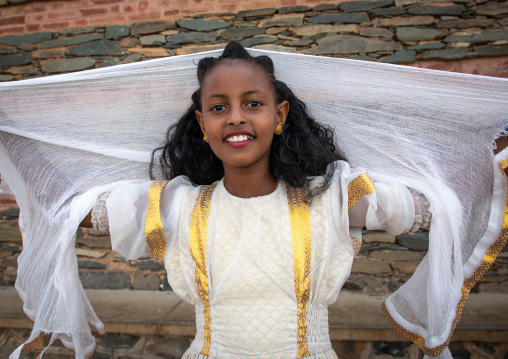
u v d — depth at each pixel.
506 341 2.08
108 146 1.63
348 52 2.88
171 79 1.61
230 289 1.29
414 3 2.83
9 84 1.53
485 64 2.78
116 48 3.09
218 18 3.01
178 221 1.41
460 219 1.38
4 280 3.10
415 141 1.51
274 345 1.26
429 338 1.38
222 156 1.30
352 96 1.56
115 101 1.61
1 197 1.65
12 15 3.20
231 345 1.28
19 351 1.44
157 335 2.33
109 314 2.42
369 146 1.56
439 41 2.82
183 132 1.58
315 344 1.29
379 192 1.35
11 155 1.54
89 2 3.13
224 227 1.36
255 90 1.27
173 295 2.79
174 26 3.04
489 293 2.65
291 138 1.44
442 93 1.49
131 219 1.38
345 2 2.89
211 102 1.30
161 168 1.67
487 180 1.42
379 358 2.18
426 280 1.49
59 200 1.52
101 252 3.02
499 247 1.37
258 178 1.40
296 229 1.33
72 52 3.12
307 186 1.42
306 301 1.30
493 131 1.45
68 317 1.45
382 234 2.81
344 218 1.32
